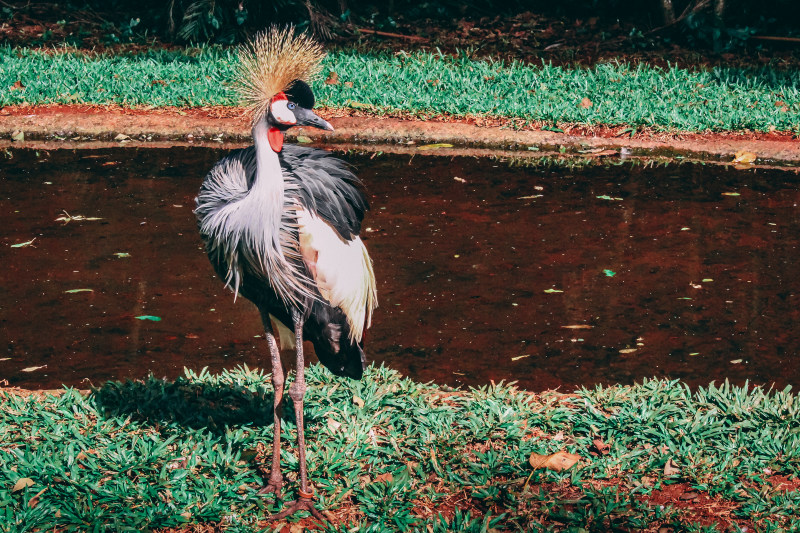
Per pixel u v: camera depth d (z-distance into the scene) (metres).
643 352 5.15
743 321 5.51
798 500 3.68
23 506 3.54
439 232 6.78
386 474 3.89
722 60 12.91
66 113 9.34
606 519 3.58
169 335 5.27
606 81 11.25
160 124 9.09
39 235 6.54
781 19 14.09
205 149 8.84
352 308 3.62
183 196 7.43
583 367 5.00
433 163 8.55
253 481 3.85
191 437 4.14
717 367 5.01
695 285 5.96
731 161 8.69
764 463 3.96
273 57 3.28
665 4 13.87
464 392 4.57
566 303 5.71
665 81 11.23
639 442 4.15
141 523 3.47
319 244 3.45
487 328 5.41
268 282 3.48
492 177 8.12
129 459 3.90
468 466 3.93
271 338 3.69
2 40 13.23
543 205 7.38
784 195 7.68
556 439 4.16
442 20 14.88
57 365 4.89
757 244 6.61
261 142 3.30
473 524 3.50
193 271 6.08
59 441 4.05
